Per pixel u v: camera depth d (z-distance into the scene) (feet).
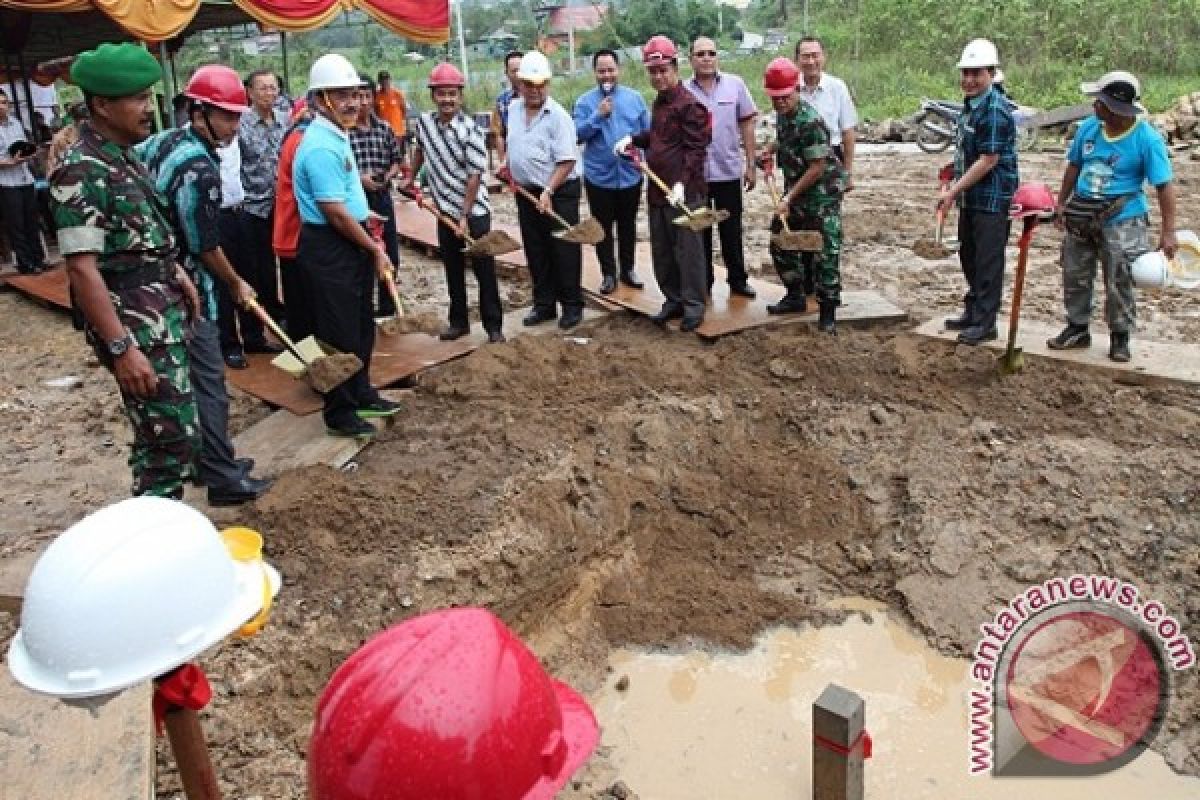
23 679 6.17
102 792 10.07
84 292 12.69
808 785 13.08
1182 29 70.85
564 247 23.49
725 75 24.38
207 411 15.69
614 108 24.61
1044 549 16.37
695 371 21.26
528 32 133.49
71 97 72.23
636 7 118.01
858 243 34.22
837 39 90.12
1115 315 20.10
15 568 14.53
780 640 15.97
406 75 104.83
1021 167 47.09
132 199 13.04
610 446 18.66
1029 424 18.97
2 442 19.84
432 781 5.40
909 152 56.44
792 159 21.89
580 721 6.46
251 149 23.08
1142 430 18.40
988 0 78.38
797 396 20.61
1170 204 19.06
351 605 14.30
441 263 33.22
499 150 33.60
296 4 34.96
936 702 14.48
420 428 19.08
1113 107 18.89
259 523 15.38
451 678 5.60
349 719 5.61
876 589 16.85
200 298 15.98
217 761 11.97
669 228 23.03
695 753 13.73
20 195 30.83
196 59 84.28
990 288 21.20
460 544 15.52
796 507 18.40
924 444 18.83
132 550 6.14
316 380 16.37
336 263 17.46
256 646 13.43
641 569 17.40
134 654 6.06
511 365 21.36
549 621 16.12
